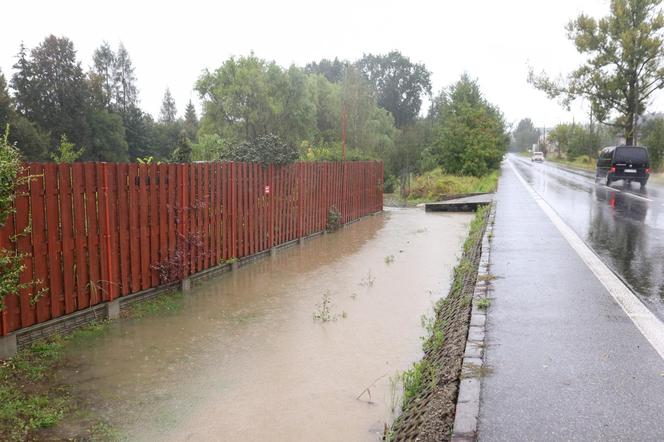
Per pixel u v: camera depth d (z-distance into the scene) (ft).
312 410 15.57
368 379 17.70
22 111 182.60
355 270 34.65
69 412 15.21
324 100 187.73
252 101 160.25
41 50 189.88
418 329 22.71
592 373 13.82
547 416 11.64
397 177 118.11
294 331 22.45
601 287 22.43
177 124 287.07
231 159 40.14
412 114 291.38
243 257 35.91
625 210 52.60
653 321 17.93
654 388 12.89
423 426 12.32
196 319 23.98
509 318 18.45
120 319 23.63
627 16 121.29
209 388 16.96
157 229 26.73
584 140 229.66
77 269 21.80
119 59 261.24
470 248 37.88
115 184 23.72
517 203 60.80
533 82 132.46
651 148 133.69
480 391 12.91
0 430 13.92
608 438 10.69
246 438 14.06
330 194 52.85
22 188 19.03
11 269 17.84
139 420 14.85
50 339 20.42
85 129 187.21
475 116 119.34
